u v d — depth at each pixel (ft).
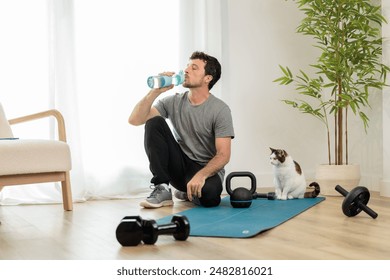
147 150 9.61
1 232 7.27
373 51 11.14
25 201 10.48
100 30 11.35
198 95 9.53
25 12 10.80
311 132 13.89
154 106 9.92
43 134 10.89
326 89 13.98
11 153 8.36
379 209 8.95
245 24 12.99
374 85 10.91
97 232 7.15
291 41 13.55
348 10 11.11
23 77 10.78
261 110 13.23
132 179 11.55
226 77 12.59
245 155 13.05
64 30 10.77
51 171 8.93
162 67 11.87
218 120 9.32
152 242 6.18
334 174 10.98
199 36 12.01
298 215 8.36
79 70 11.20
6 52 10.69
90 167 11.21
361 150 12.84
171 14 11.96
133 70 11.61
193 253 5.77
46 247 6.22
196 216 8.15
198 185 8.90
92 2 11.30
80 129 11.16
